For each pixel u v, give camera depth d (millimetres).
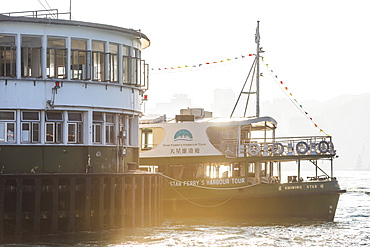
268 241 45000
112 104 46688
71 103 44562
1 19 43062
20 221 39094
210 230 48625
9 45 43438
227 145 56000
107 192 42406
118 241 40469
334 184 57062
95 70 45750
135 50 49594
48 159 43875
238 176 56031
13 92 43281
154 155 56281
